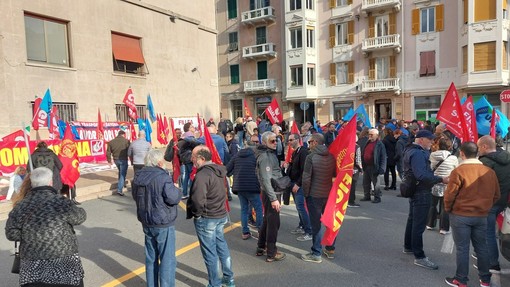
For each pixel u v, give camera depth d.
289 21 31.36
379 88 27.83
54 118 12.72
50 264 3.09
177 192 4.13
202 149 4.48
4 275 5.07
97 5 17.70
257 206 6.27
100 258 5.61
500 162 4.62
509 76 24.05
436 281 4.62
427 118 26.89
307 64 30.92
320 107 31.39
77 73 16.84
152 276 4.21
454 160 6.14
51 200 3.23
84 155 14.85
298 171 6.26
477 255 4.37
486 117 9.17
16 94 14.64
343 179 5.12
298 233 6.61
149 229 4.13
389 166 10.20
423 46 26.69
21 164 10.10
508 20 23.69
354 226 6.94
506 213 4.63
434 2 26.05
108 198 9.92
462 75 24.91
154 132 20.45
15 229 3.11
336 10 30.00
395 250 5.72
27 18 15.25
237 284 4.64
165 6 21.98
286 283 4.64
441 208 6.39
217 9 36.50
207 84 24.77
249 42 34.88
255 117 35.28
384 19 28.11
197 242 6.27
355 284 4.58
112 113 18.38
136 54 19.70
